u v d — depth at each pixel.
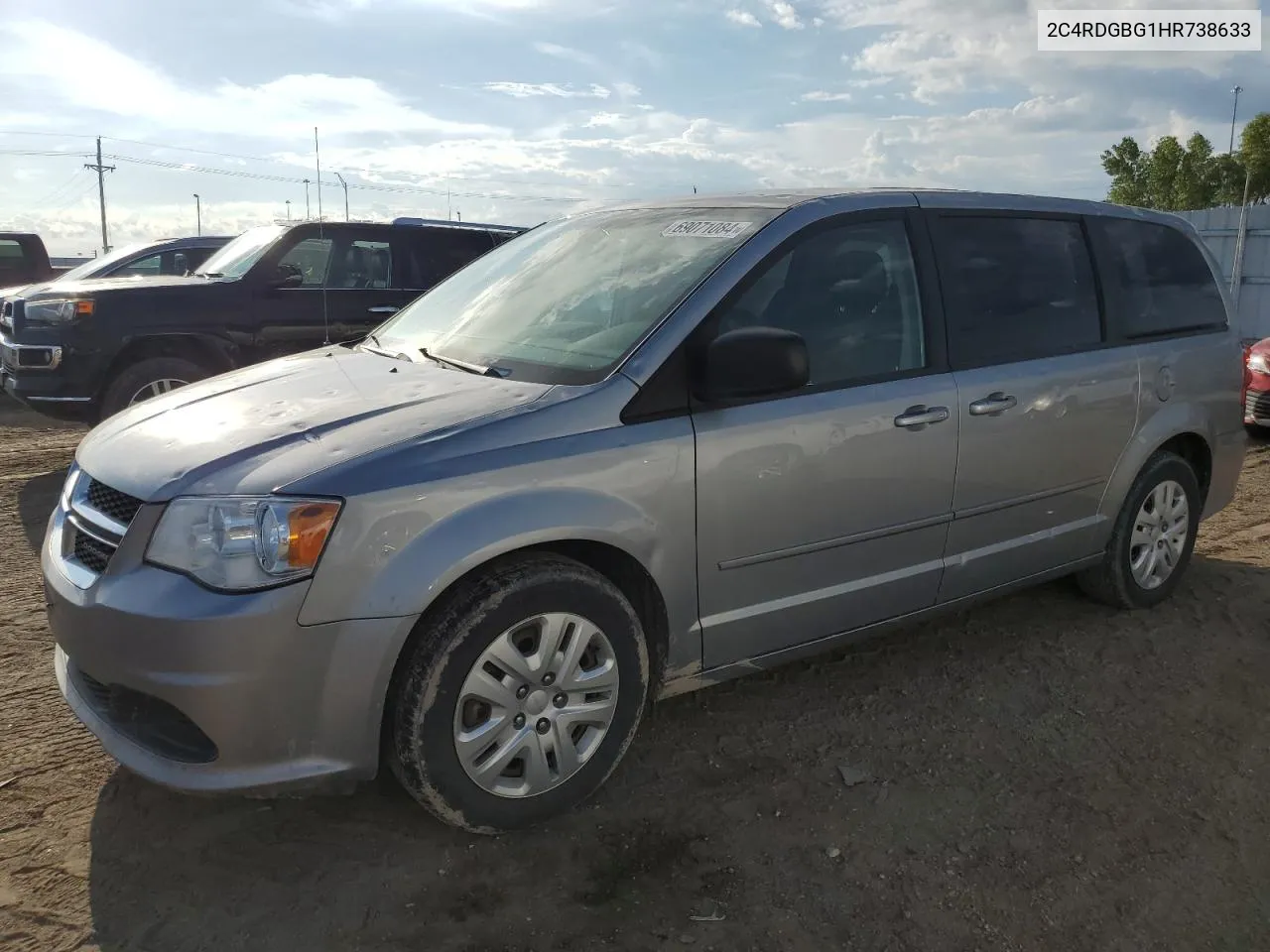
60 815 2.95
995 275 3.96
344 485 2.55
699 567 3.12
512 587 2.72
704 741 3.46
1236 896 2.72
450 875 2.73
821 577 3.43
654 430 2.98
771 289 3.31
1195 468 4.94
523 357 3.28
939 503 3.69
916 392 3.57
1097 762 3.37
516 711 2.81
